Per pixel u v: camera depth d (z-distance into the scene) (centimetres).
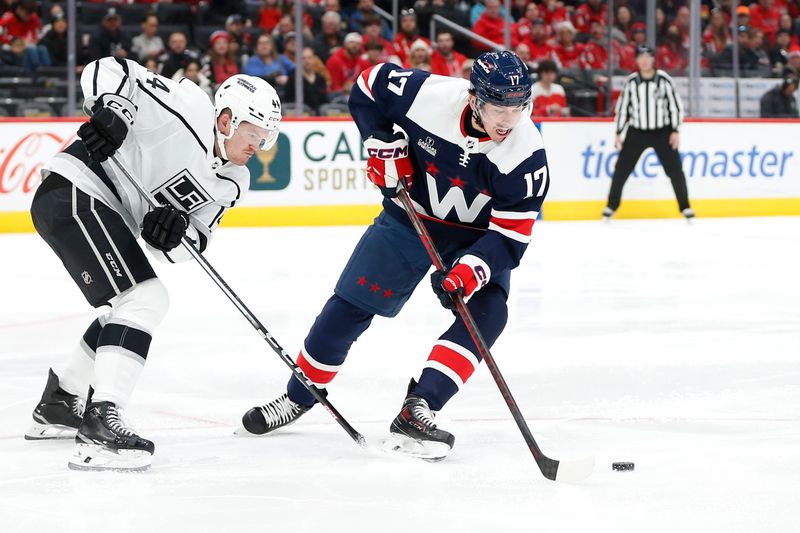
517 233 731
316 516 588
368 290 778
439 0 2683
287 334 1190
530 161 718
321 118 2391
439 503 614
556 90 2642
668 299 1451
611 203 2523
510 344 1145
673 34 2738
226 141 717
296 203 2386
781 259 1873
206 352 1098
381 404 893
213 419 838
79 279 704
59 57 2344
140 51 2461
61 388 751
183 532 559
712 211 2662
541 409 870
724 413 854
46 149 2227
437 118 730
